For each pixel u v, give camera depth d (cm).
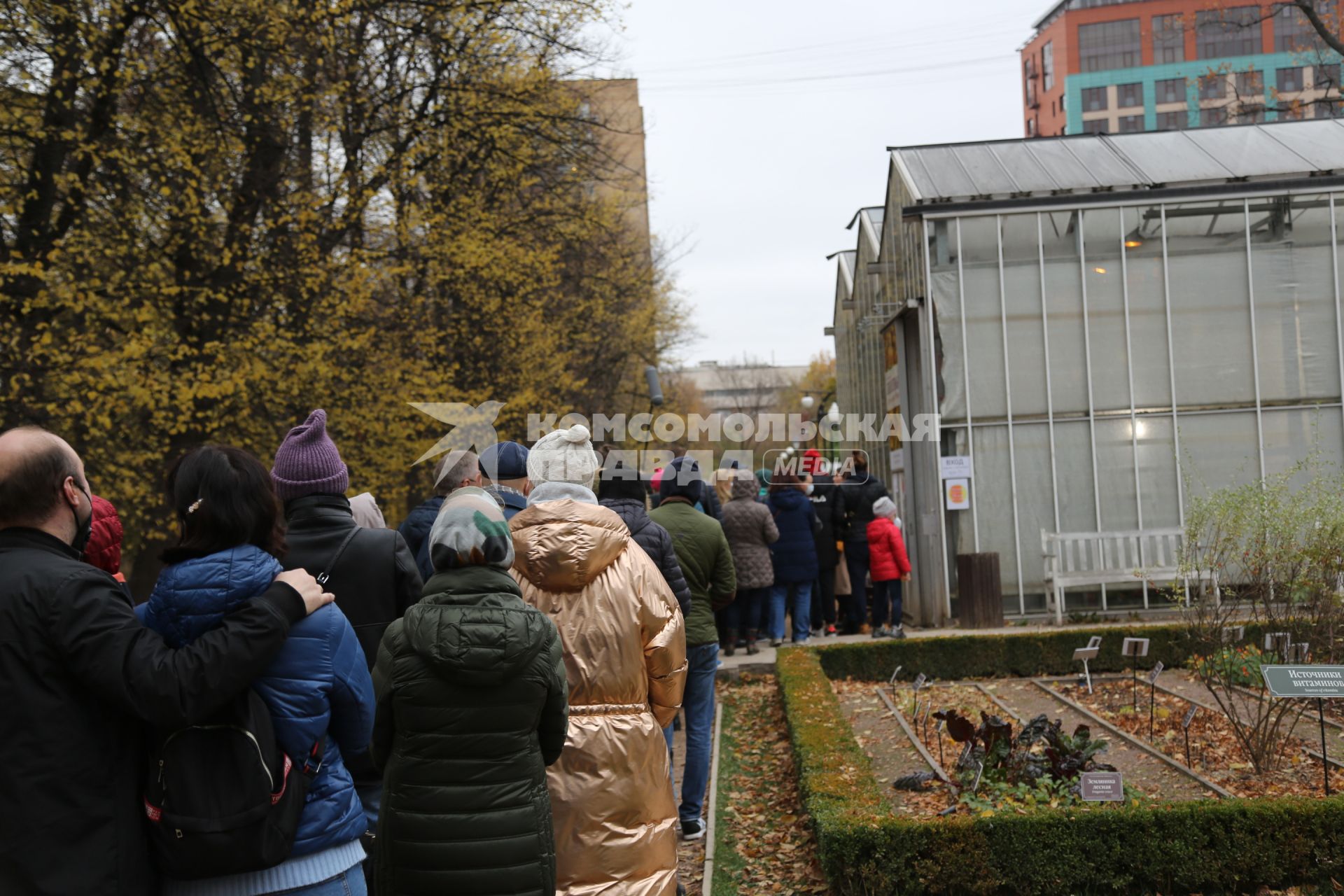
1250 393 1528
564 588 434
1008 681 1190
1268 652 834
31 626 269
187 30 1416
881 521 1373
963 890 571
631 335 3050
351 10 1596
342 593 423
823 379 6831
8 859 260
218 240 1588
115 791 275
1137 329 1541
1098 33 8894
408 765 337
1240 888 570
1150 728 866
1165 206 1543
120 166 1438
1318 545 788
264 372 1465
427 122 1856
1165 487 1522
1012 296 1556
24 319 1349
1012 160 1667
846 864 571
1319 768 747
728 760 912
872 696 1127
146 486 1434
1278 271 1537
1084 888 570
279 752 294
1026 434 1540
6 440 287
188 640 292
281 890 292
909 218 1564
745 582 1224
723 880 620
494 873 329
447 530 349
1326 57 2892
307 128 1673
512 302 2080
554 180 2164
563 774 422
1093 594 1498
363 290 1650
